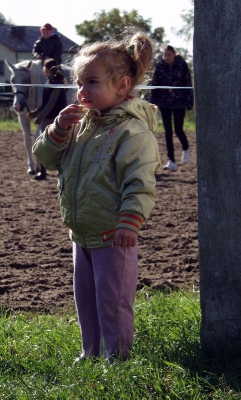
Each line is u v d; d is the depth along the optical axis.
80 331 3.71
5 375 3.19
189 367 3.19
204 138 3.25
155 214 7.94
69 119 3.17
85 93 3.19
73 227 3.23
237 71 3.13
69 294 5.04
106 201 3.11
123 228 2.98
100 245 3.19
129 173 3.03
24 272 5.57
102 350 3.22
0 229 7.11
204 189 3.28
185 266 5.75
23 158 13.31
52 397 2.89
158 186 10.06
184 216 7.84
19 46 43.59
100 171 3.10
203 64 3.21
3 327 3.85
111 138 3.11
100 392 2.91
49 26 11.87
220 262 3.27
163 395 2.91
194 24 3.22
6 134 17.67
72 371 3.09
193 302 4.09
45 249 6.31
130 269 3.23
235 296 3.25
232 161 3.18
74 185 3.18
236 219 3.21
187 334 3.52
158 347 3.34
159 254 6.16
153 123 3.33
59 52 11.91
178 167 12.05
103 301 3.19
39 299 4.88
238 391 2.91
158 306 4.10
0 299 4.86
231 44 3.13
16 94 10.59
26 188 9.86
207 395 2.90
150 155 3.07
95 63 3.16
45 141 3.27
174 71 10.93
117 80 3.19
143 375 3.03
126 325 3.24
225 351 3.27
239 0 3.10
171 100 11.14
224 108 3.17
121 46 3.22
